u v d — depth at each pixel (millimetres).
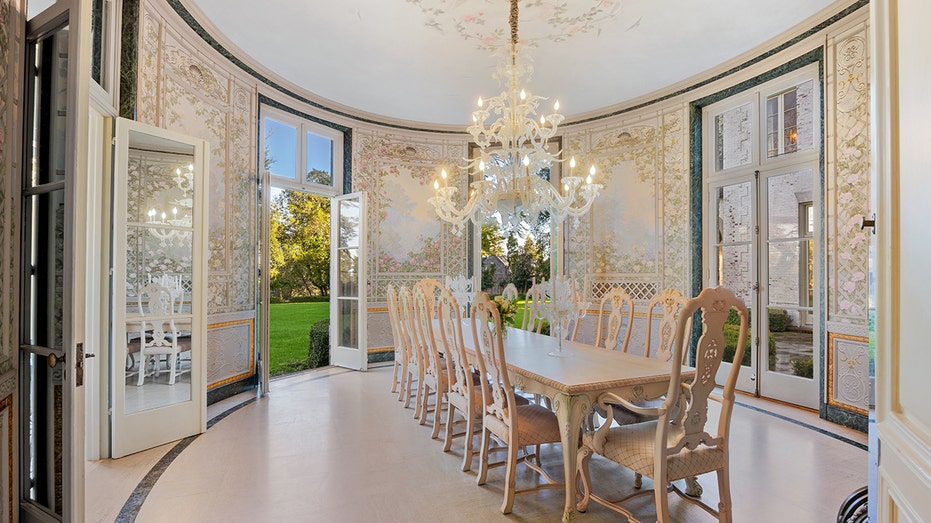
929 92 701
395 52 4434
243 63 4605
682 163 5156
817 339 4078
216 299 4328
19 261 1867
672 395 1940
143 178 3219
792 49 4109
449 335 3100
